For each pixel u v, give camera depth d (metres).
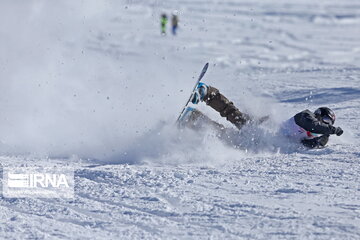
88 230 15.12
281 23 147.12
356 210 16.14
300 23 149.12
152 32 122.94
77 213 16.67
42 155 26.42
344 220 15.17
